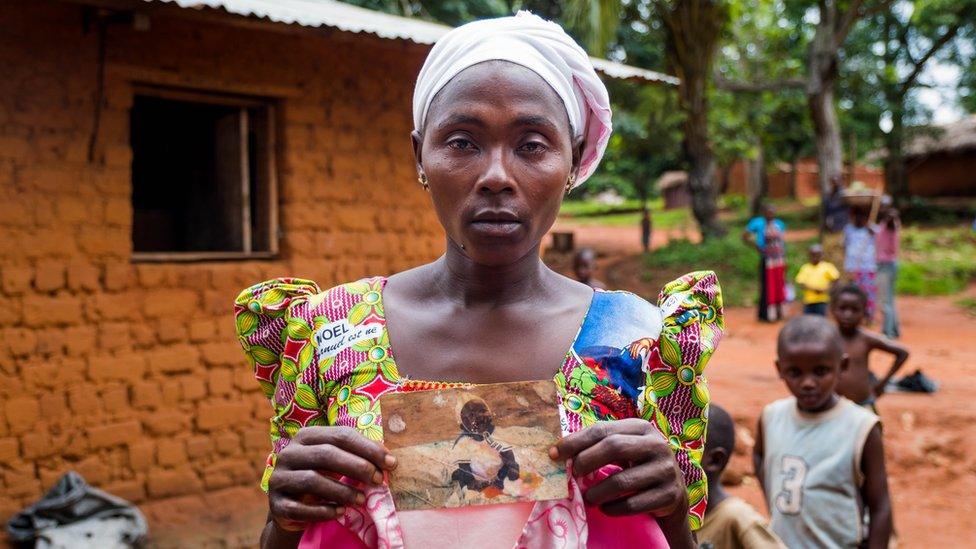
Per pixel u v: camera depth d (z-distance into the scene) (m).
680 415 1.37
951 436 7.38
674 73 21.09
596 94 1.37
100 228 5.73
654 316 1.35
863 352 5.67
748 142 28.19
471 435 1.18
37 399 5.51
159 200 8.11
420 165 1.39
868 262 12.94
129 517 5.51
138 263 5.96
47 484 5.53
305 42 6.52
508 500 1.16
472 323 1.30
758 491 6.64
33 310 5.48
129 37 5.80
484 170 1.22
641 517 1.22
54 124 5.54
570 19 15.28
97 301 5.72
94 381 5.72
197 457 6.14
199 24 6.05
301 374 1.33
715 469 3.05
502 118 1.22
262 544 1.37
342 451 1.15
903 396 8.48
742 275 19.67
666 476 1.15
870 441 3.47
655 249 23.89
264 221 6.64
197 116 7.55
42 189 5.51
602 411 1.25
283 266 6.47
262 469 6.43
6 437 5.39
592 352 1.28
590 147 1.46
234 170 6.59
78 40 5.59
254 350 1.43
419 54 7.06
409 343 1.30
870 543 3.43
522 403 1.18
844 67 28.48
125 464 5.84
